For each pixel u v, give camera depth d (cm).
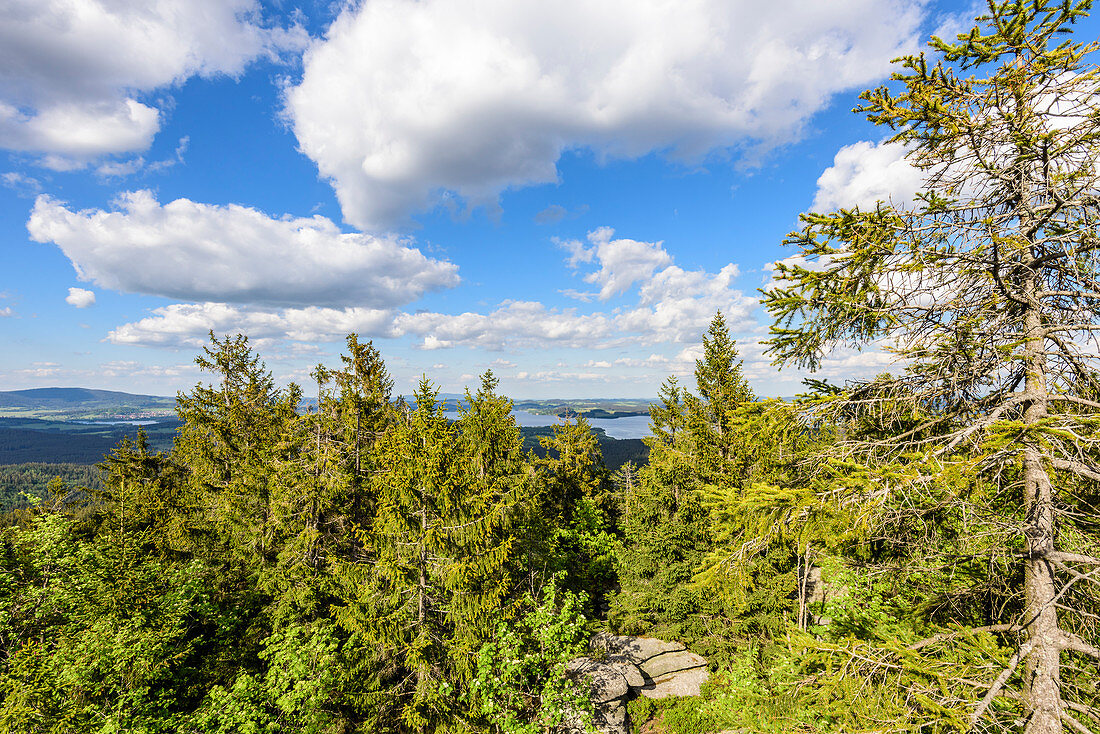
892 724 498
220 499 2036
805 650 638
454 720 1260
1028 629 562
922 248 575
